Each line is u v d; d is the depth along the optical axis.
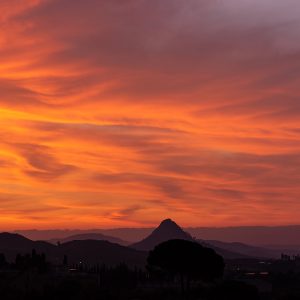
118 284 120.88
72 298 87.50
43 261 114.62
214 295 87.56
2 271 109.12
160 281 118.50
